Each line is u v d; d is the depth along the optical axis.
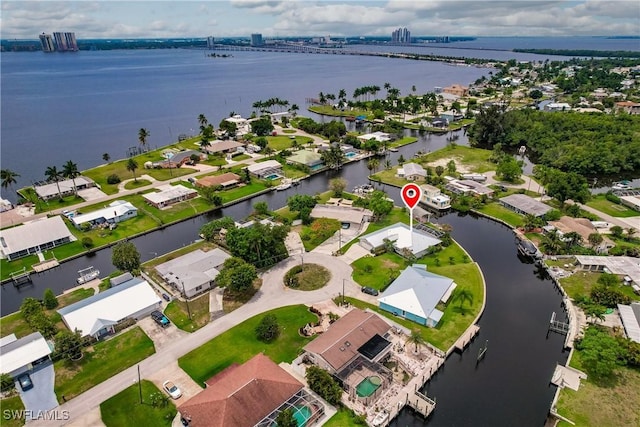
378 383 81.94
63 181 190.75
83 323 96.56
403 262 126.62
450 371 89.75
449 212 168.38
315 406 76.94
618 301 103.19
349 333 89.69
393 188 189.62
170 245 143.25
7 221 155.75
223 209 171.62
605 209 160.38
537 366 90.50
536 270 126.94
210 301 110.00
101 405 78.94
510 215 158.00
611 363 81.62
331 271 122.62
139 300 104.56
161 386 83.06
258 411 72.44
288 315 103.94
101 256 137.50
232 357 90.56
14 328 101.50
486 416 78.69
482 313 106.31
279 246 127.50
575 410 77.19
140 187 189.00
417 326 99.94
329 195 178.88
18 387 83.44
